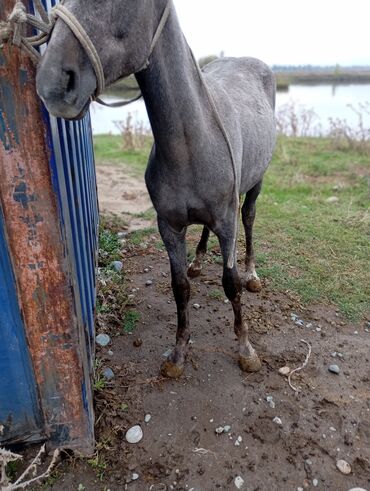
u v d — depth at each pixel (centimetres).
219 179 180
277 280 314
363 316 279
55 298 151
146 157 735
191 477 170
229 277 210
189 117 160
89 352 198
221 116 190
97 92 123
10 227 139
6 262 144
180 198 181
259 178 276
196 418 196
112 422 192
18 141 129
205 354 237
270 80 306
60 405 169
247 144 230
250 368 222
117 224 419
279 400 207
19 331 155
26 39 115
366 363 237
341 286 310
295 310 282
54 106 111
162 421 194
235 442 185
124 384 215
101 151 798
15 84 122
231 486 167
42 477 166
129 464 175
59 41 109
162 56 147
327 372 229
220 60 302
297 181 545
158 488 167
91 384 196
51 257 145
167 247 207
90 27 113
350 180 558
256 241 377
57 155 141
